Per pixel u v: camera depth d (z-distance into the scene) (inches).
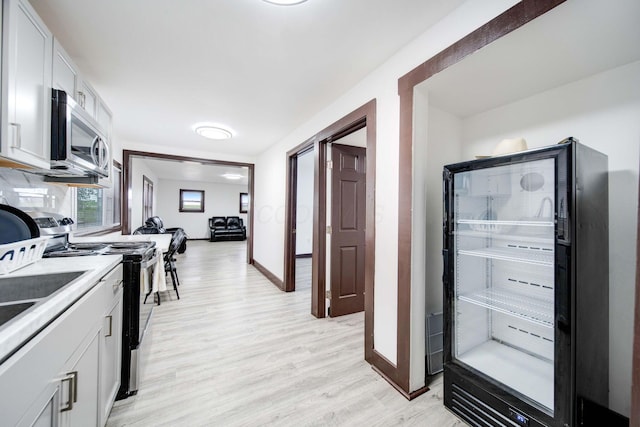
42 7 54.3
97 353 47.0
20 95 44.8
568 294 41.8
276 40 65.1
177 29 61.5
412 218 63.8
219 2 53.1
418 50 62.9
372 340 77.8
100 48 69.0
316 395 64.7
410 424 56.3
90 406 43.5
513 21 43.8
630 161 51.3
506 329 69.1
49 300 32.8
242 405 60.9
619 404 51.8
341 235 116.3
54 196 84.3
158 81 86.7
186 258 244.8
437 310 79.3
